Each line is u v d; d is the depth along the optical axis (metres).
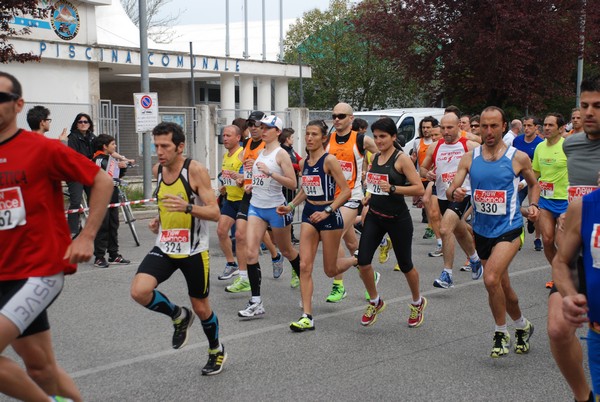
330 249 7.06
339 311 7.73
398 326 7.12
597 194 3.53
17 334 3.73
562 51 22.56
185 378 5.57
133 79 27.92
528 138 11.50
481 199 6.14
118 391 5.27
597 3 22.31
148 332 6.86
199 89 30.73
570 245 3.67
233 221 9.15
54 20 19.53
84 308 7.80
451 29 22.16
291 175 7.35
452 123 9.68
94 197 4.00
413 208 17.66
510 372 5.73
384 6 23.95
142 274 5.27
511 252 5.99
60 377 4.20
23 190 3.81
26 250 3.83
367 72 32.72
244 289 8.63
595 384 3.71
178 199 5.20
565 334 3.80
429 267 10.34
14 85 3.82
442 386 5.40
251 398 5.14
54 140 3.97
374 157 6.98
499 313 6.04
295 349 6.32
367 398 5.14
